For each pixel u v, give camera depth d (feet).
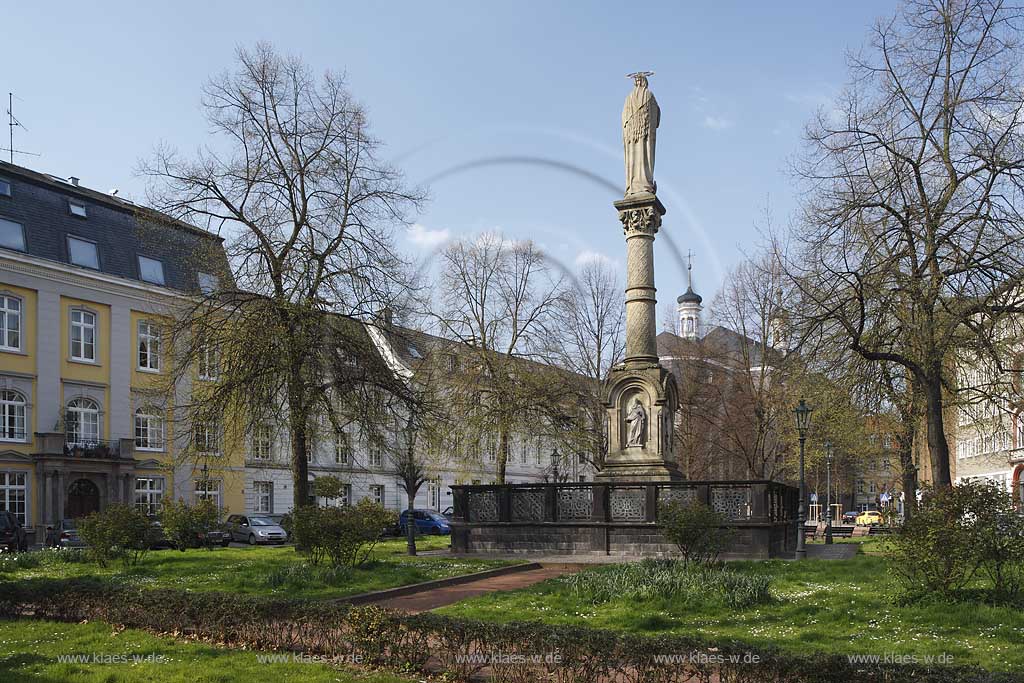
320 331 98.02
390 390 103.65
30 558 83.51
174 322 100.07
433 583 65.21
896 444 116.06
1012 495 48.98
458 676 33.91
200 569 75.25
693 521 66.54
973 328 79.82
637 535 88.33
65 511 154.20
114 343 167.63
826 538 116.78
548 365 155.84
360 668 35.88
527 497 93.45
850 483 213.25
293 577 62.75
